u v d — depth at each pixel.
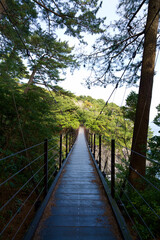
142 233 2.13
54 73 11.20
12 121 3.83
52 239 1.68
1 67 5.14
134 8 5.17
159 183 2.78
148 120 4.03
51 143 5.07
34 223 1.84
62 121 13.69
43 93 8.66
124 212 2.74
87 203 2.50
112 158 2.59
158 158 2.96
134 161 3.85
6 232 2.11
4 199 2.72
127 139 8.09
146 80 4.11
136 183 3.44
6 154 3.07
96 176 3.95
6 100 3.73
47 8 4.65
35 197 3.32
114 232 1.81
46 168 2.62
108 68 6.22
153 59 4.15
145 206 2.38
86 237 1.72
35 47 9.89
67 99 16.25
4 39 5.32
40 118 4.75
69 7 4.84
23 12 4.94
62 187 3.20
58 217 2.09
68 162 5.61
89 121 26.83
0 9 3.68
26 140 3.95
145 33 4.29
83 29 5.36
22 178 3.44
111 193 2.58
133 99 6.04
